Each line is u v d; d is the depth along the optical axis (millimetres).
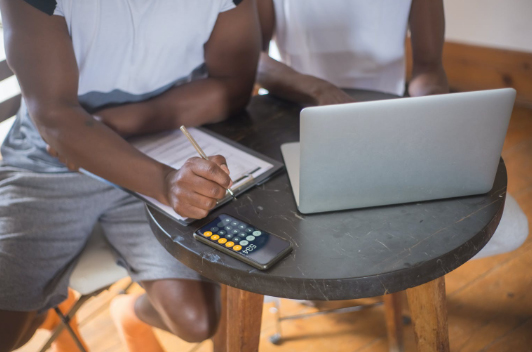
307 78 1288
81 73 1170
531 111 2582
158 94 1284
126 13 1099
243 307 988
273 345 1522
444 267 795
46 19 1021
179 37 1174
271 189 965
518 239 1227
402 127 802
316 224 867
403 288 779
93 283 1196
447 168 863
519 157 2225
